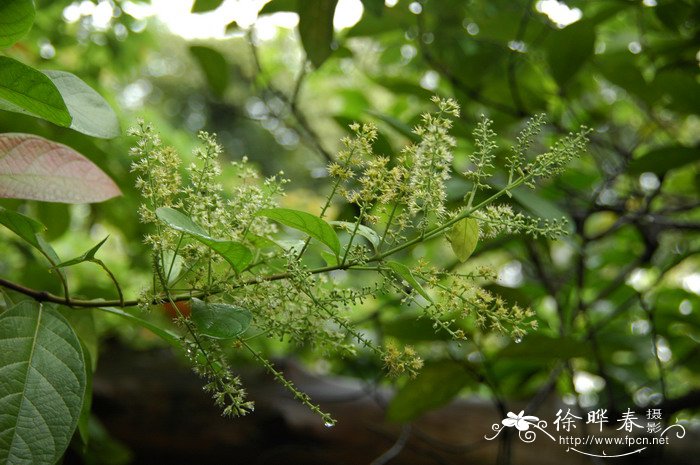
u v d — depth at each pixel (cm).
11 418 62
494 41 115
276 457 127
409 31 117
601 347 114
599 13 110
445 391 95
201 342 65
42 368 64
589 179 123
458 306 67
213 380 65
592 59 107
